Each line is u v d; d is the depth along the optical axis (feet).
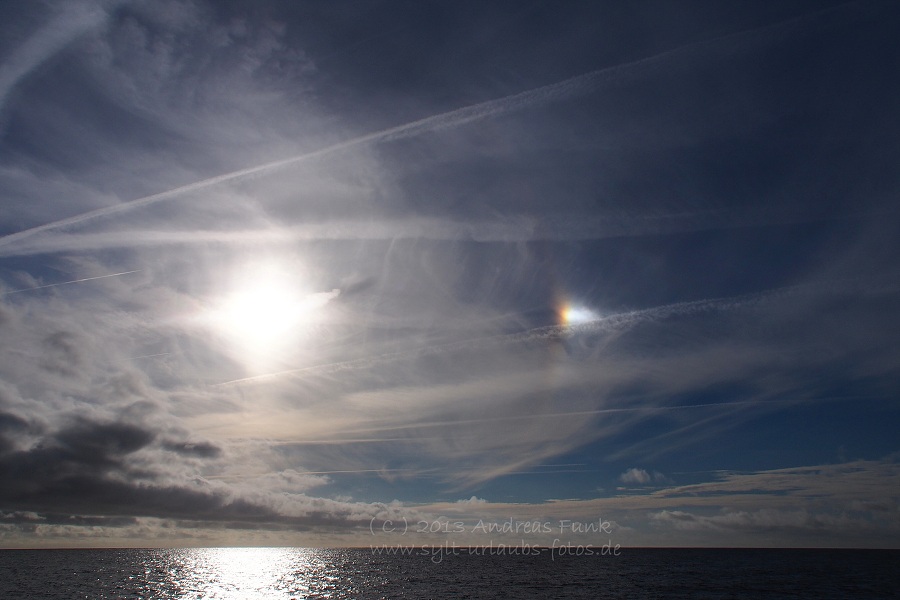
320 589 314.35
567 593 279.28
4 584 330.13
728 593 278.87
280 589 319.47
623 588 298.97
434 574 409.28
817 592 283.79
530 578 365.81
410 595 276.21
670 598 258.78
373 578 379.55
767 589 295.69
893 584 322.14
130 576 396.78
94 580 364.17
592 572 415.85
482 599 255.50
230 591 313.32
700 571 422.00
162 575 409.49
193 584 347.97
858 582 333.21
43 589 309.22
